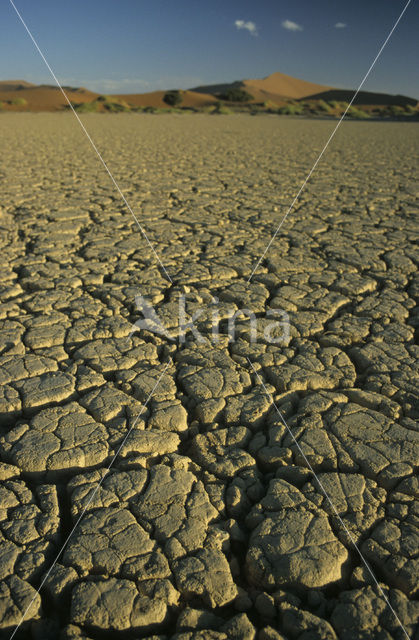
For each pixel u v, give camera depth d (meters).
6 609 1.50
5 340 3.06
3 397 2.49
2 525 1.77
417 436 2.20
